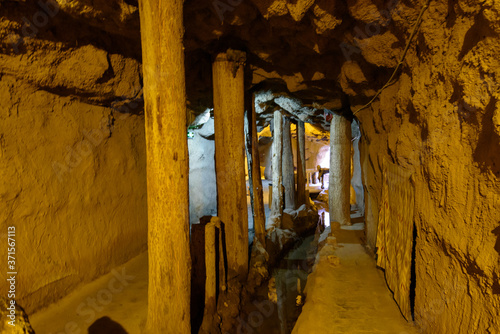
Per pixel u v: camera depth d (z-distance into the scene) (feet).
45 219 12.17
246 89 21.07
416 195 10.57
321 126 35.88
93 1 9.86
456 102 7.72
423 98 9.64
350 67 14.96
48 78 11.66
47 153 12.30
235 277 18.35
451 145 7.98
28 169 11.50
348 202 26.71
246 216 18.71
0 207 10.53
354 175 35.78
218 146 18.01
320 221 36.09
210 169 32.60
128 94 15.66
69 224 13.34
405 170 11.62
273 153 31.07
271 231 27.20
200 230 15.93
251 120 23.20
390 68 12.91
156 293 11.30
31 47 10.51
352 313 12.23
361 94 17.02
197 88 20.35
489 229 6.32
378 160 16.53
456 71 7.70
